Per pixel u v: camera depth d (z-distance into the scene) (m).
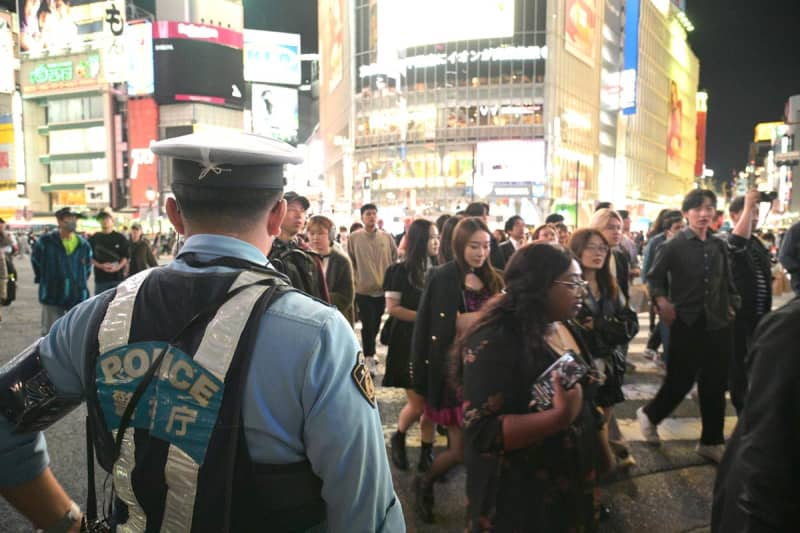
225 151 1.04
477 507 1.90
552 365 1.76
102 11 83.69
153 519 0.97
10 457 1.10
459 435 3.07
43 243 6.57
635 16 69.19
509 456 1.84
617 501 3.35
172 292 1.04
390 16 55.81
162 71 82.12
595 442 1.96
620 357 3.51
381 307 6.56
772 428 1.15
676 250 3.93
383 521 1.04
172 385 0.97
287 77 107.19
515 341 1.86
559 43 53.34
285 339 0.98
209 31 84.62
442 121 54.25
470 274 3.49
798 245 4.44
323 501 1.03
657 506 3.29
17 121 88.06
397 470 3.84
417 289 4.14
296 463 0.98
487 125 53.22
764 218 5.80
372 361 6.50
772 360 1.17
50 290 6.57
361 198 57.28
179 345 0.98
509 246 7.31
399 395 5.54
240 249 1.09
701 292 3.85
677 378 4.00
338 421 0.97
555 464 1.83
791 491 1.13
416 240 4.29
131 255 9.70
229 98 87.12
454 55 53.88
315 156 89.69
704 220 3.86
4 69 90.75
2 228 8.41
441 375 3.27
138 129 83.44
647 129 79.69
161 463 0.95
